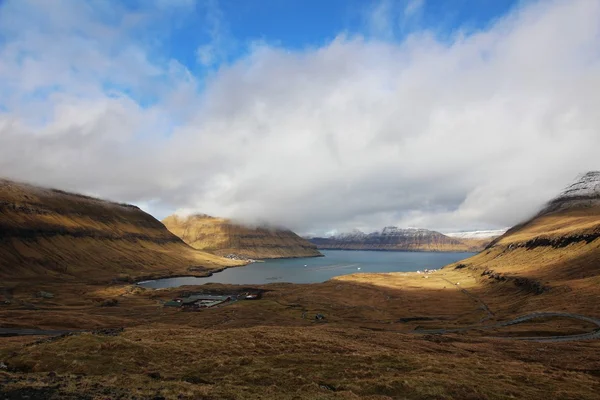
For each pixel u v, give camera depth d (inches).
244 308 7032.5
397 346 2529.5
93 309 7357.3
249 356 1876.2
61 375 1456.7
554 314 4699.8
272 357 1847.9
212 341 2176.4
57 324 5103.3
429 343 2787.9
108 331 2635.3
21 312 6033.5
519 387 1531.7
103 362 1706.4
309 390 1369.3
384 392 1393.9
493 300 7165.4
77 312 6697.8
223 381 1471.5
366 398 1293.1
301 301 7790.4
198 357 1845.5
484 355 2450.8
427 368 1711.4
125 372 1603.1
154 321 5812.0
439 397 1338.6
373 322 5664.4
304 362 1796.3
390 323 5506.9
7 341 2906.0
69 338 2018.9
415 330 4672.7
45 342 2048.5
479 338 3459.6
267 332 2527.1
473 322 5216.5
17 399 1098.7
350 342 2439.7
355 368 1716.3
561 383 1625.2
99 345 1887.3
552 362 2310.5
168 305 7854.3
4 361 1742.1
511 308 5994.1
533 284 6998.0
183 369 1644.9
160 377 1520.7
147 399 1157.1
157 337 2301.9
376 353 2010.3
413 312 6628.9
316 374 1604.3
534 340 3422.7
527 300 6127.0
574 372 1930.4
